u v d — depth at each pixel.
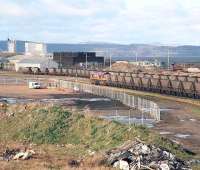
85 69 164.88
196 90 83.06
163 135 46.22
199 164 31.12
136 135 39.19
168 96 87.31
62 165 29.62
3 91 99.50
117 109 68.50
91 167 28.34
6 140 46.41
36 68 169.88
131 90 101.12
